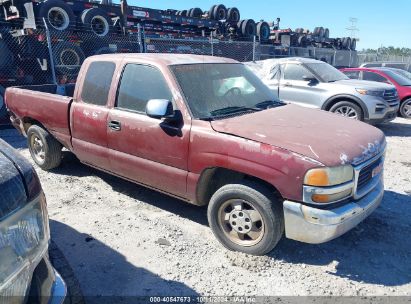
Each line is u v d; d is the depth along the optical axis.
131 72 4.21
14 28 11.52
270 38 21.98
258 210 3.30
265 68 9.84
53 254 3.26
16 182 1.78
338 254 3.55
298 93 9.12
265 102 4.37
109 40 12.82
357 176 3.17
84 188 5.09
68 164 6.00
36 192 1.90
